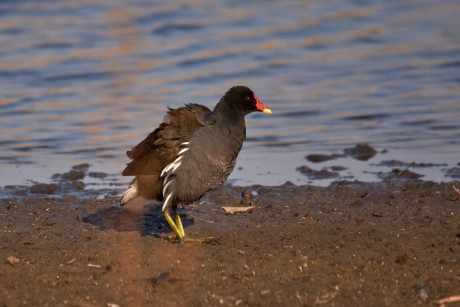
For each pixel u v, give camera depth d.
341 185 13.09
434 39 25.09
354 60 23.00
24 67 21.75
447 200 11.92
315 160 15.06
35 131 17.22
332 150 15.84
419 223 10.76
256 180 13.73
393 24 26.97
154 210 11.81
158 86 20.53
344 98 19.67
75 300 8.13
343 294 8.22
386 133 16.97
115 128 17.39
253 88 20.52
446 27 26.53
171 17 26.77
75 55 22.77
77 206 12.03
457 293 8.23
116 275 8.88
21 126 17.59
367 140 16.50
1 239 10.34
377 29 26.30
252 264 9.23
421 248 9.69
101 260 9.44
